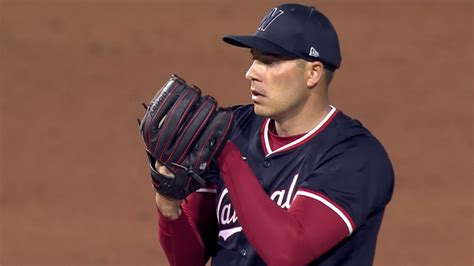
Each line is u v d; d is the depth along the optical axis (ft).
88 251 126.21
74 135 163.63
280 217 43.27
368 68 187.93
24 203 140.67
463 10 213.66
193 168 44.68
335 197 44.34
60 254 125.59
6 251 126.31
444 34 202.80
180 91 44.57
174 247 51.42
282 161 47.85
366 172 45.47
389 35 203.21
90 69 191.62
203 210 51.75
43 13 217.36
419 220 133.18
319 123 47.75
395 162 151.02
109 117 170.50
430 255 123.75
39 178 148.56
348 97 175.94
